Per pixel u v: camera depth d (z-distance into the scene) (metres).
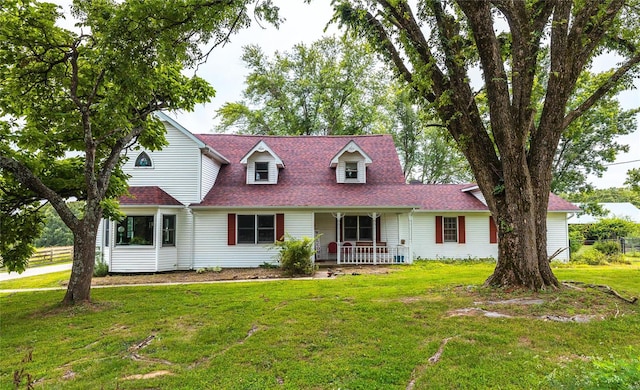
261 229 15.57
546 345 5.00
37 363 4.87
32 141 8.41
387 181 17.03
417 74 8.36
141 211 14.16
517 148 7.80
